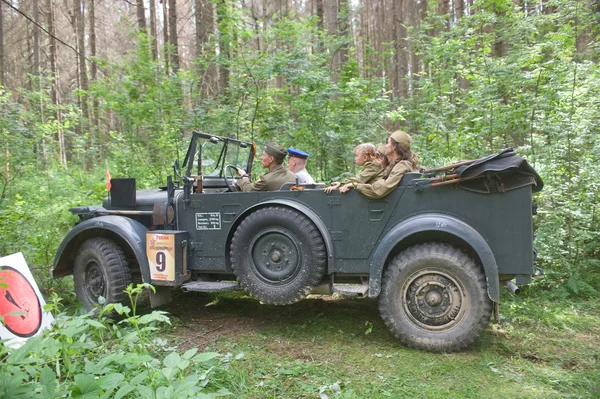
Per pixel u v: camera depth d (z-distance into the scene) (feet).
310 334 12.11
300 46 23.49
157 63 25.81
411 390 8.95
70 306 14.10
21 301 10.02
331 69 27.25
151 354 10.54
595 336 11.61
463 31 23.35
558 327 12.16
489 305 10.37
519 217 10.37
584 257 16.31
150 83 25.46
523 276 10.37
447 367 9.91
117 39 58.95
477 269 10.49
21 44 61.98
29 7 54.29
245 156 16.16
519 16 21.22
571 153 17.19
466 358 10.37
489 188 10.51
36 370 6.93
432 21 30.55
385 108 25.79
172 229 13.38
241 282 12.14
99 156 38.19
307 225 11.52
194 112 24.88
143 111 24.91
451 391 8.91
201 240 13.08
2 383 6.00
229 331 12.42
